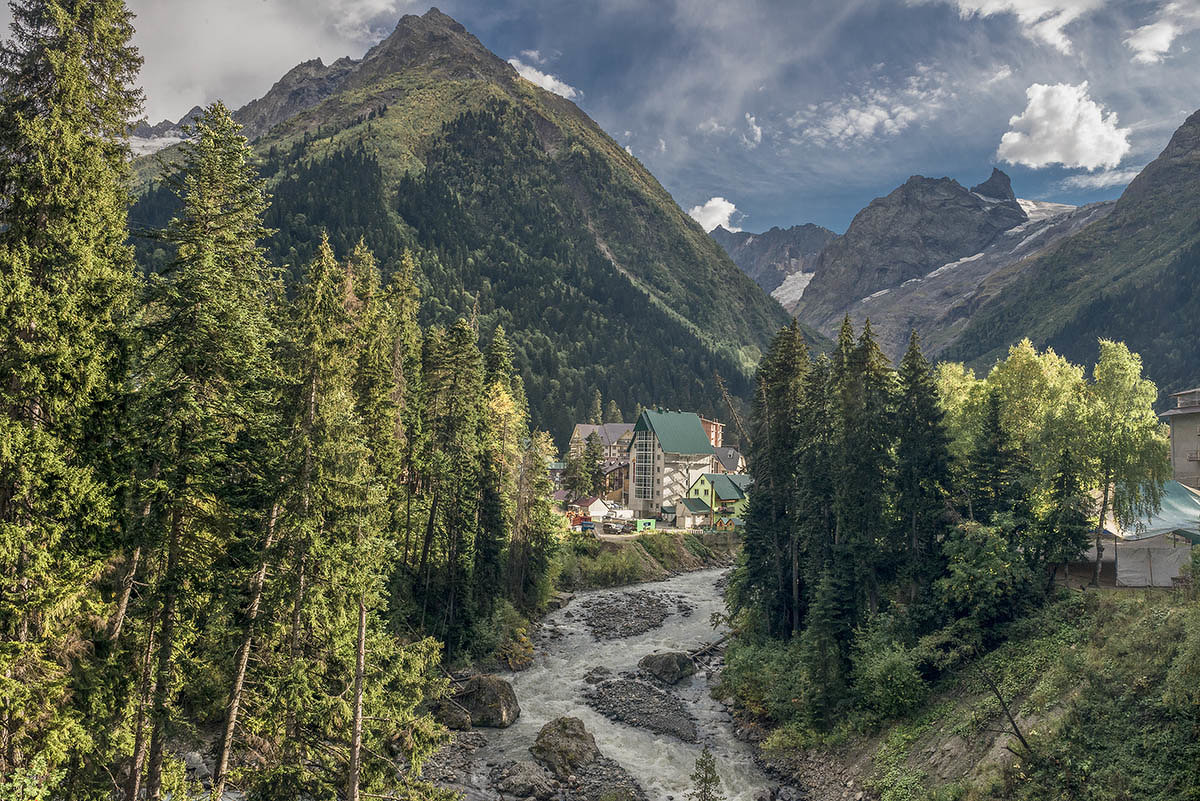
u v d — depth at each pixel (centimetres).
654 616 6938
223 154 2028
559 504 10931
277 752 2184
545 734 3834
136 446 1933
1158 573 3916
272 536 2106
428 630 4878
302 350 2097
